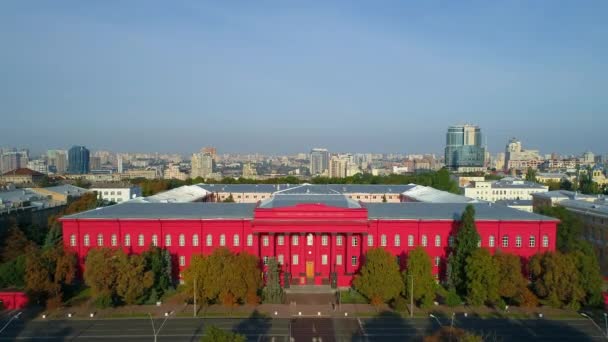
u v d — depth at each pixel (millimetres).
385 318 86875
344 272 111625
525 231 110688
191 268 90625
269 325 83250
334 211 109500
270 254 111250
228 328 81750
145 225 110562
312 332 80125
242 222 111375
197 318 86500
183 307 92125
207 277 89750
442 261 111312
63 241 109750
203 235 111312
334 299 97875
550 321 85438
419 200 162250
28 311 89750
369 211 117375
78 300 95750
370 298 92312
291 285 106812
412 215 114312
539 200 190375
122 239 110438
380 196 196000
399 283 91062
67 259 93688
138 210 117625
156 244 110750
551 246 110375
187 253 111250
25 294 91500
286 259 112750
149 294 95438
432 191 174375
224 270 90125
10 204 160000
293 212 109125
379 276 90438
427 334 79125
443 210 118812
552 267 90375
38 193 192000
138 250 110562
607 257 127812
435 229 111438
